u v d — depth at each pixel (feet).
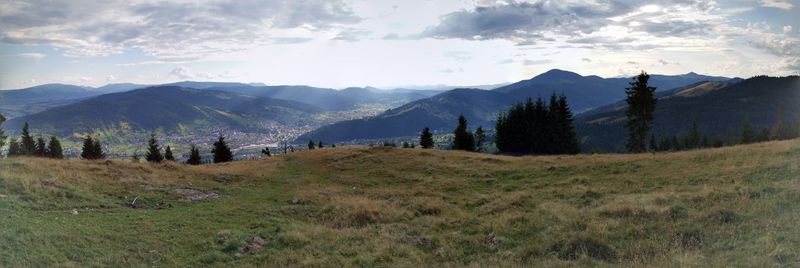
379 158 179.32
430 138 355.97
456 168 155.12
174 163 149.28
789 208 65.31
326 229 83.87
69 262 55.16
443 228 84.58
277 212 97.96
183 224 80.38
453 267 61.41
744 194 76.74
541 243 68.85
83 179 102.22
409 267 62.13
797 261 47.11
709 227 63.36
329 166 171.83
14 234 59.77
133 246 65.31
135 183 110.73
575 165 139.03
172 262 61.98
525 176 134.10
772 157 105.19
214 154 343.87
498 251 68.23
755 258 49.80
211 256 64.95
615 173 122.52
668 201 80.79
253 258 66.85
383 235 78.64
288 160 191.42
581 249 62.34
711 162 113.91
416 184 136.98
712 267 48.93
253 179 143.02
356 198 114.11
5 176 87.56
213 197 111.24
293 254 68.33
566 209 86.43
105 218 77.82
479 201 106.73
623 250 61.36
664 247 59.88
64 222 70.74
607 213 78.79
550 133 298.35
